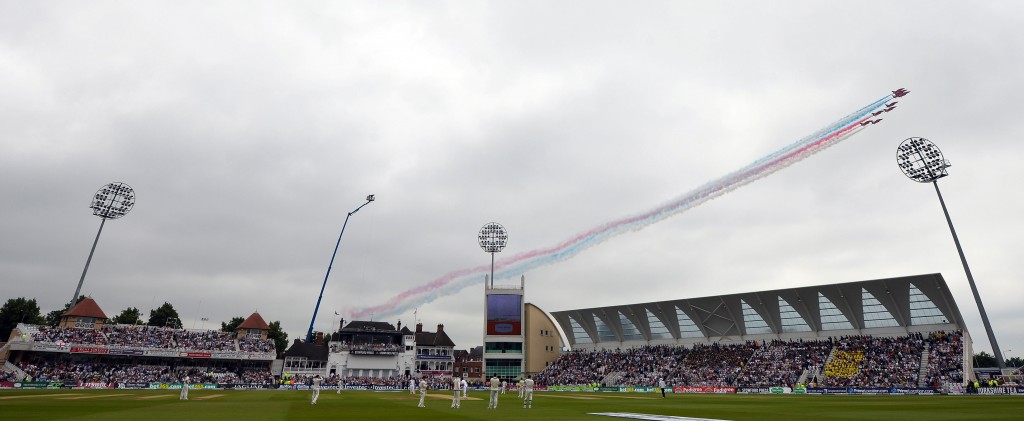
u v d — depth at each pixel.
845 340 93.44
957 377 74.69
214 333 110.75
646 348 116.62
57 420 26.11
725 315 107.12
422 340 140.62
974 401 50.66
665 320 115.44
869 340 90.88
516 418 29.97
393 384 104.38
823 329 98.06
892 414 33.81
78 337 94.19
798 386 82.31
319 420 27.31
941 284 82.81
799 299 97.12
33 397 49.25
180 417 28.34
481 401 53.12
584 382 111.56
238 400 49.50
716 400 57.66
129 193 109.88
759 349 101.12
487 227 132.38
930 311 87.06
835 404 47.78
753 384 90.69
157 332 104.88
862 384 81.25
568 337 132.00
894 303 89.06
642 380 104.81
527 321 129.88
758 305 102.19
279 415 30.70
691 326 113.44
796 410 38.78
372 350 124.00
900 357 84.00
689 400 57.69
